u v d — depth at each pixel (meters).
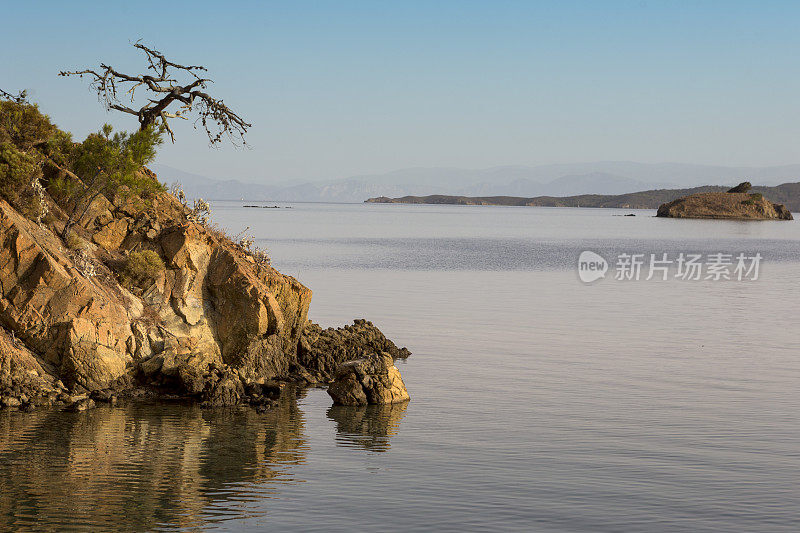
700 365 45.94
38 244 36.03
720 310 73.50
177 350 37.69
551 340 54.06
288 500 24.06
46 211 38.59
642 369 44.50
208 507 23.31
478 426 32.53
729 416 34.44
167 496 24.00
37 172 39.31
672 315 69.19
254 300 39.44
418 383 40.28
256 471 26.50
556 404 36.31
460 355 47.84
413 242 184.12
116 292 37.91
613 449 29.58
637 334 57.75
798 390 39.62
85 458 27.03
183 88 44.34
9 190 37.09
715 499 24.75
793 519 23.36
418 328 58.12
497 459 28.28
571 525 22.70
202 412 33.62
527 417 34.00
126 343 36.47
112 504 23.20
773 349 52.09
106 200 41.88
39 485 24.41
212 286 39.94
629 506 24.12
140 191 42.41
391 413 34.53
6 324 34.81
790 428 32.59
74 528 21.42
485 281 96.25
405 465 27.50
